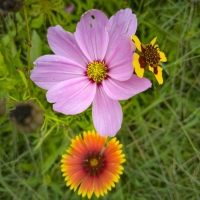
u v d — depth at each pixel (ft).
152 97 0.71
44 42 0.71
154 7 0.73
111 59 0.50
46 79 0.51
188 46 0.70
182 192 0.67
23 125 0.44
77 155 0.57
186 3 0.72
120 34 0.49
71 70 0.51
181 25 0.71
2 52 0.59
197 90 0.72
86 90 0.50
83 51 0.50
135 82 0.48
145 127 0.69
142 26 0.71
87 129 0.64
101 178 0.56
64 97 0.50
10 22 0.67
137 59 0.45
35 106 0.45
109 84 0.50
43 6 0.65
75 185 0.56
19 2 0.48
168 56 0.71
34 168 0.66
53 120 0.63
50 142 0.66
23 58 0.67
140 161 0.69
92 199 0.66
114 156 0.56
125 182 0.69
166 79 0.72
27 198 0.65
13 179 0.65
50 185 0.65
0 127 0.67
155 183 0.69
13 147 0.68
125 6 0.72
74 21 0.72
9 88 0.58
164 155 0.69
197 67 0.72
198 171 0.68
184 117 0.71
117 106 0.50
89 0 0.70
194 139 0.70
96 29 0.49
